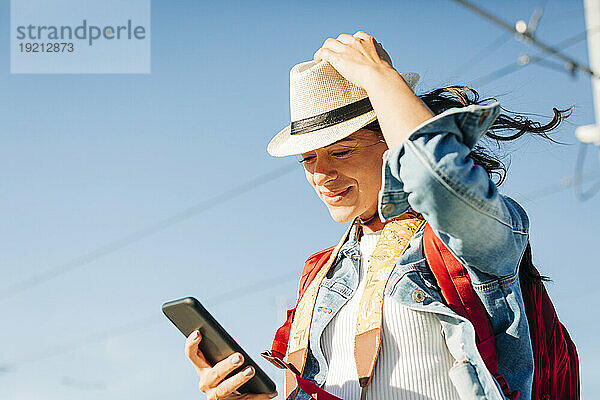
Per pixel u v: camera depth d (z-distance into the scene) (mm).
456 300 2225
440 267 2277
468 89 2641
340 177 2453
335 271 2521
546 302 2436
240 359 2191
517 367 2201
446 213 1976
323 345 2412
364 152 2467
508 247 2102
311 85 2537
